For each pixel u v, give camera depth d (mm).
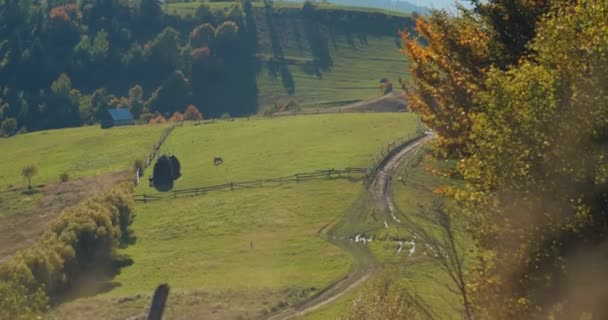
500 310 15172
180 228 72938
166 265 60781
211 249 64938
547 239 13938
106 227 62500
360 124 111000
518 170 14227
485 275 15688
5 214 84438
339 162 88688
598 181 13289
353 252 59594
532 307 14531
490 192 15117
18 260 47688
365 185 79125
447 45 25281
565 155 13734
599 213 13469
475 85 22906
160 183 90438
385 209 70562
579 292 13695
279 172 88438
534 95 14438
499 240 15000
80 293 52531
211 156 102312
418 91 26078
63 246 55031
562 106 14164
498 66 23562
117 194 72812
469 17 25859
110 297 49906
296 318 43969
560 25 15820
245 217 74062
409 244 59000
